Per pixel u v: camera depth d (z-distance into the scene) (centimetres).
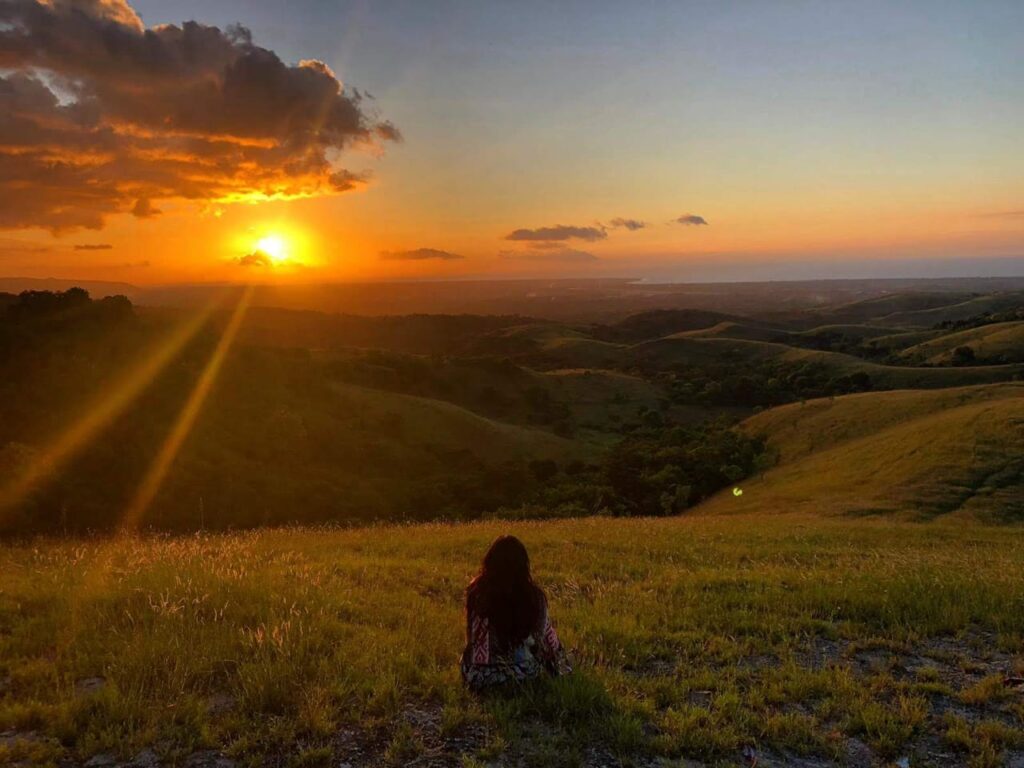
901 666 606
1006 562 1191
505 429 10519
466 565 1070
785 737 450
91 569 867
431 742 425
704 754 426
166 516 5103
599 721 454
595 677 525
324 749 395
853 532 1992
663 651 620
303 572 906
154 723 423
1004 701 527
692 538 1551
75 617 638
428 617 702
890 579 912
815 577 951
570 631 654
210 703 464
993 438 5422
